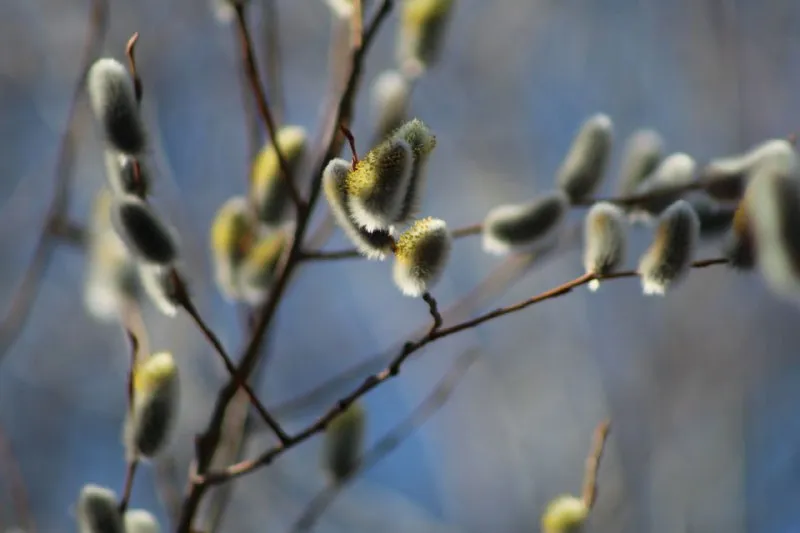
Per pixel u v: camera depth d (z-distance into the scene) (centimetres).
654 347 898
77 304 916
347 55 401
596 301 912
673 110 944
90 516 323
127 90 326
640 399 867
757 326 909
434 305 304
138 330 383
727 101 914
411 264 291
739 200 364
